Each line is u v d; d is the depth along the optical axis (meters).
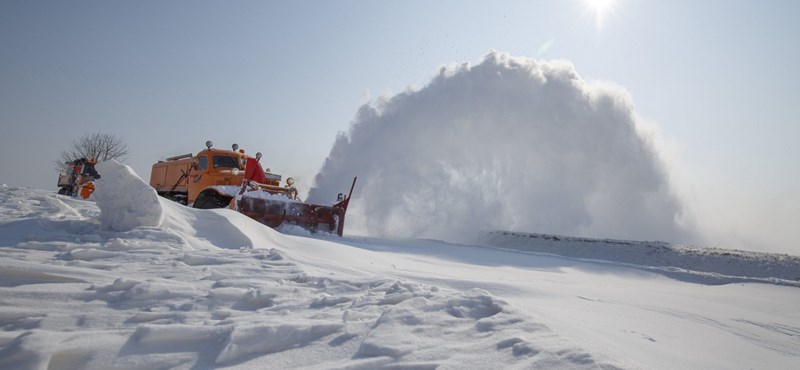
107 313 2.88
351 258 6.60
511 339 2.35
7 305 2.86
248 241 6.27
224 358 2.33
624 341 2.99
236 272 4.30
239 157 13.22
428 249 10.84
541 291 5.16
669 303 5.61
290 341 2.54
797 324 5.14
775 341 4.22
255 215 10.30
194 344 2.48
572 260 10.83
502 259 10.10
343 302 3.41
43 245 4.81
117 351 2.33
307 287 3.86
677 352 3.07
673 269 9.96
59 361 2.23
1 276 3.36
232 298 3.35
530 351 2.18
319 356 2.36
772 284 8.66
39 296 3.04
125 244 5.10
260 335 2.50
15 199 9.41
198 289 3.54
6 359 2.13
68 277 3.50
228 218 6.87
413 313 2.81
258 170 11.84
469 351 2.27
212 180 12.55
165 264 4.43
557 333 2.49
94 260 4.45
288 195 11.91
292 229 10.55
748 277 9.49
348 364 2.13
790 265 10.01
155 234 5.75
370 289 3.84
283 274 4.34
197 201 11.45
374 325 2.71
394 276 5.25
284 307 3.22
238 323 2.70
